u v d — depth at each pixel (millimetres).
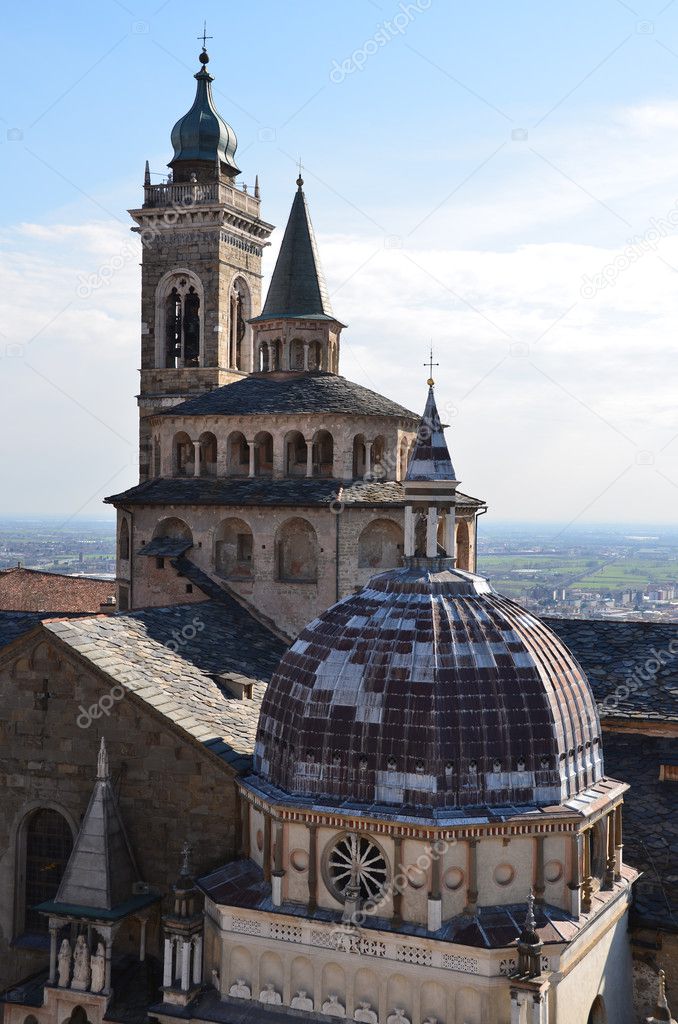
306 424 58406
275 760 36406
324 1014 34219
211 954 36656
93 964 37531
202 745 39031
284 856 34938
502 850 33656
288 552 57781
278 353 65250
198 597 57969
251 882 36500
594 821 35031
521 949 31562
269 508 56750
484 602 37625
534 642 36750
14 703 42156
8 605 96312
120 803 40375
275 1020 34438
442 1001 32875
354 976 33906
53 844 42500
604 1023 36906
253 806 37656
